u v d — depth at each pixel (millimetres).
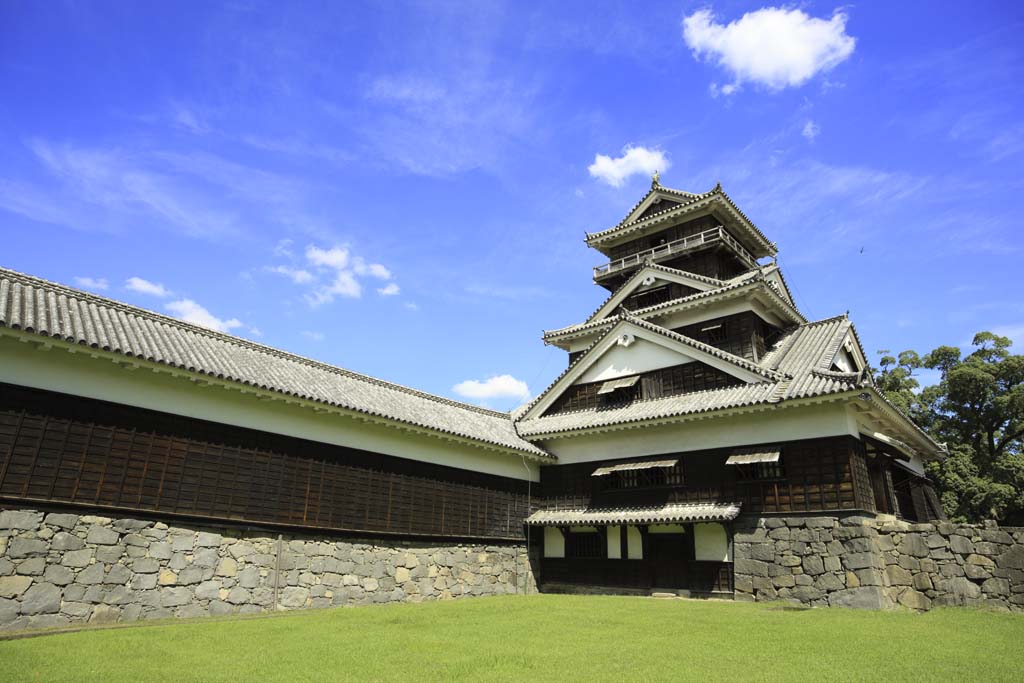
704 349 20812
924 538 16141
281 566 15070
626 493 20875
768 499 17844
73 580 11836
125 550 12633
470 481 20734
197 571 13586
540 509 23094
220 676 7332
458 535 19781
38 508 11688
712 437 19344
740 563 17766
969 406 34312
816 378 17984
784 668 7941
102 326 13578
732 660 8453
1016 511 29172
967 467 29766
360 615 13359
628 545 20375
